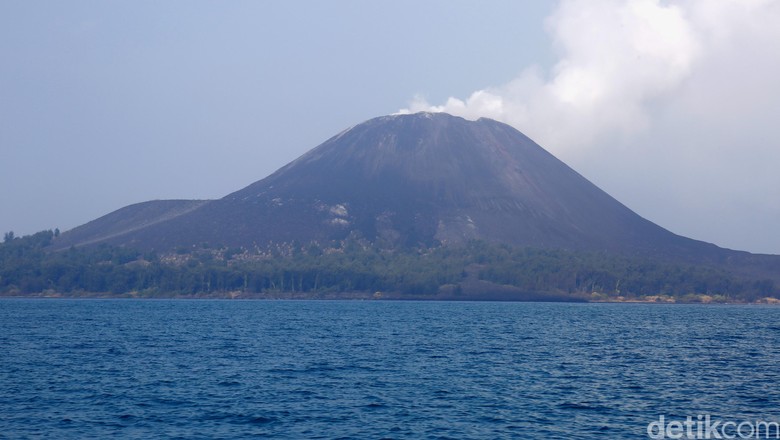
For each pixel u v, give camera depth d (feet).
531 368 218.38
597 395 172.76
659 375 206.39
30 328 372.99
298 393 172.76
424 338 327.47
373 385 184.44
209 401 162.91
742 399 170.09
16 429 138.31
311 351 263.08
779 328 441.68
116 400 163.53
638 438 134.72
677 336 359.66
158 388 178.40
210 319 483.92
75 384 183.42
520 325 442.50
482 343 301.84
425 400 165.17
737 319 566.36
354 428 140.05
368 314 584.81
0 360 228.02
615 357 251.60
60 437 133.28
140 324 418.72
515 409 156.25
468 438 133.49
